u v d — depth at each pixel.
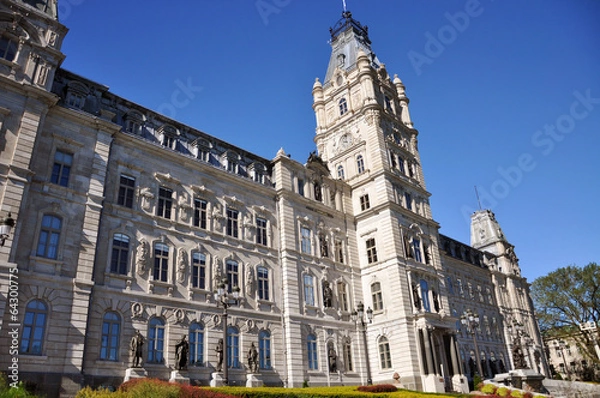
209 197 46.47
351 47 75.31
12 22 35.91
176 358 37.31
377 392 37.34
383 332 53.88
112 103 43.03
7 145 32.75
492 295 94.81
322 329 50.44
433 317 54.00
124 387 28.84
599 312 78.56
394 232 57.25
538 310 85.62
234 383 40.59
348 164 65.56
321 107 72.88
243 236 47.94
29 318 31.08
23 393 22.53
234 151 52.09
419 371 50.53
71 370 31.42
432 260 61.88
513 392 46.50
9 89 34.00
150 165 42.75
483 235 108.56
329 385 48.06
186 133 48.34
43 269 32.69
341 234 59.06
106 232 37.50
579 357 121.75
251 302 45.59
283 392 30.42
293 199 54.16
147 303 37.66
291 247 51.25
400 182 62.94
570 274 81.56
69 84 39.22
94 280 35.34
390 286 55.12
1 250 30.22
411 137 71.19
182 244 42.19
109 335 34.84
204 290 41.97
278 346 46.12
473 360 78.94
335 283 55.00
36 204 33.78
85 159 37.69
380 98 68.75
